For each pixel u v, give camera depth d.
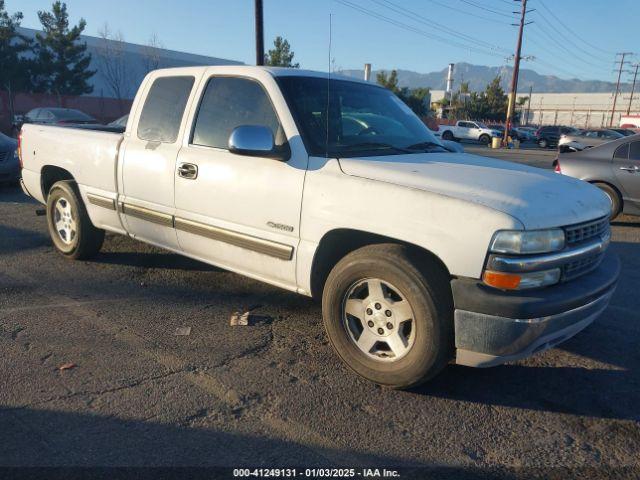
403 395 3.37
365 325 3.46
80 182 5.41
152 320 4.36
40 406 3.11
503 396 3.40
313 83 4.15
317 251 3.61
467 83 64.88
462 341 3.06
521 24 38.34
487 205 3.00
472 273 3.00
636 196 8.57
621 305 5.05
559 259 3.07
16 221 7.71
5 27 36.22
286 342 4.04
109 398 3.22
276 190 3.76
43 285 5.07
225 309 4.63
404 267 3.16
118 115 35.03
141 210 4.77
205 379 3.48
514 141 40.00
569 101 99.50
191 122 4.38
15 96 30.89
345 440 2.91
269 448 2.81
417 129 4.56
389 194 3.27
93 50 47.44
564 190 3.41
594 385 3.58
